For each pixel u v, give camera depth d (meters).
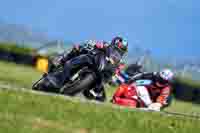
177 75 126.50
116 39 41.09
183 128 33.62
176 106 82.88
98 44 40.88
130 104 47.72
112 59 40.53
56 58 41.44
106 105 36.06
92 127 29.83
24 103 31.17
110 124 30.91
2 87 35.75
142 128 31.67
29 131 27.06
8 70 106.31
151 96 48.44
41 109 30.66
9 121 27.94
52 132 27.62
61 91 40.47
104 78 41.09
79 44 41.28
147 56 116.25
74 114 31.17
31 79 86.62
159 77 47.81
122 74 62.78
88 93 41.44
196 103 122.88
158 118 34.97
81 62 40.09
